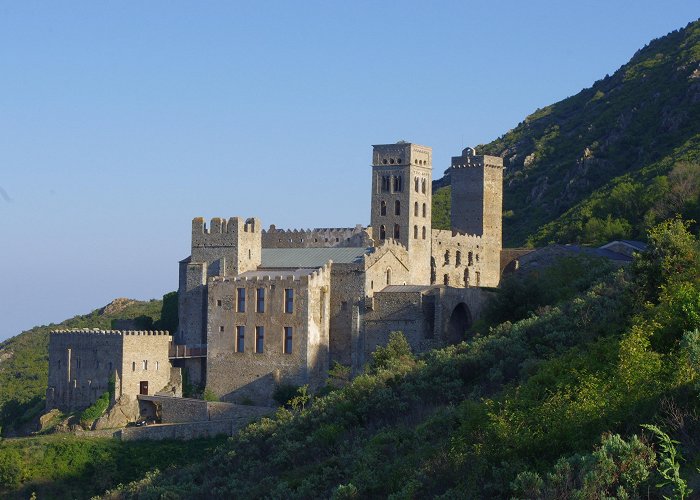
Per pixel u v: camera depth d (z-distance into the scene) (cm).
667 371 8600
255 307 17650
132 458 15950
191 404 16875
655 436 7950
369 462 10938
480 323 16938
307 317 17312
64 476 15650
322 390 17075
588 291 14975
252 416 16562
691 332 8669
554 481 7569
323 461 12344
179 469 15012
